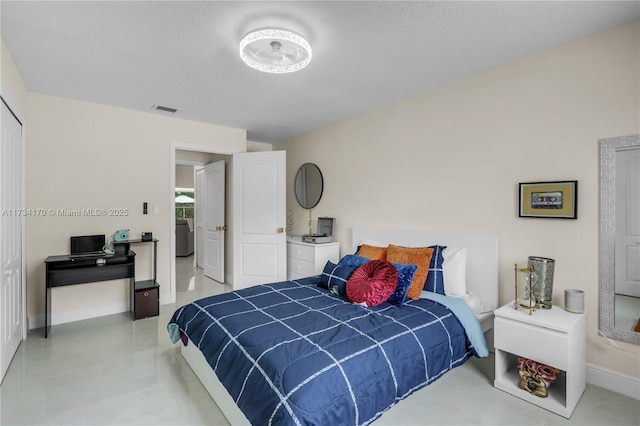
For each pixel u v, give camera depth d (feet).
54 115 10.41
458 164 9.25
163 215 12.62
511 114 8.11
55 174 10.46
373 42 6.98
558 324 5.90
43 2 5.58
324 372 4.63
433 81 9.23
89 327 10.21
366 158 12.14
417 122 10.31
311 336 5.66
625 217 6.51
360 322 6.34
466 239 8.92
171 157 12.76
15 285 8.41
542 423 5.68
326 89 9.78
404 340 5.84
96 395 6.49
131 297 11.47
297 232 15.93
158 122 12.46
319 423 4.16
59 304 10.59
